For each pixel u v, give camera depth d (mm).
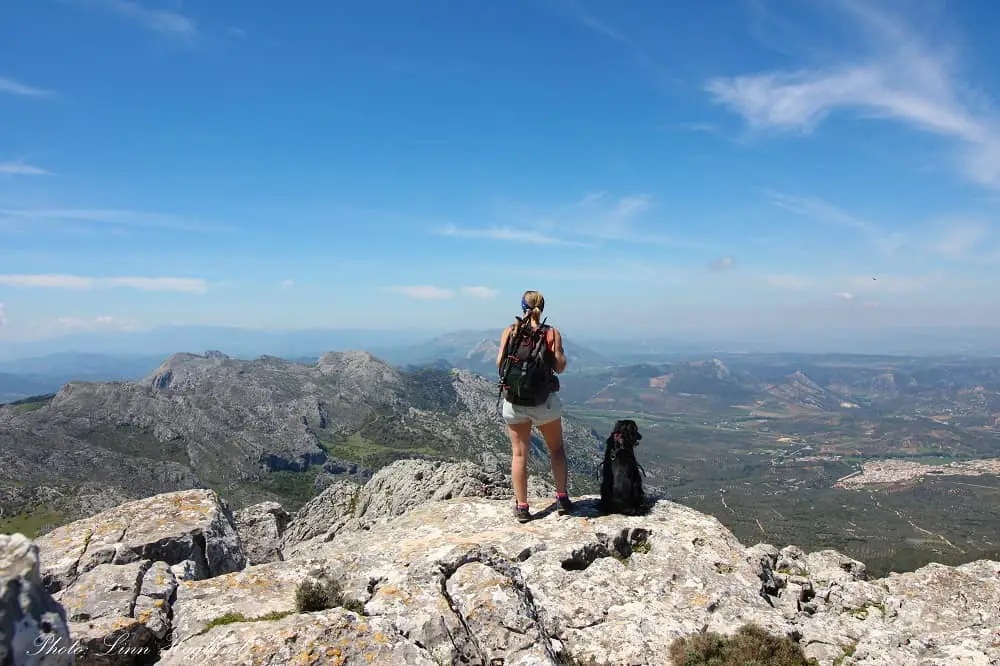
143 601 3443
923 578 5055
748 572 4316
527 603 3549
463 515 5137
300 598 3395
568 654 3553
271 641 2938
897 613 4637
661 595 4008
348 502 7590
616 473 4898
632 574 4180
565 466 4855
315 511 7480
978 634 3881
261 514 7145
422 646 3148
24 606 2312
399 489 7113
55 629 2439
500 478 6770
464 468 6797
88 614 3299
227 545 4680
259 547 6809
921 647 3818
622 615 3789
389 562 4102
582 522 4715
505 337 4680
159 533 4383
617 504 4863
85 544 4219
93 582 3545
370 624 3123
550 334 4582
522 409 4617
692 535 4586
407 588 3537
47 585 3891
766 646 3531
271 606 3477
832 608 4684
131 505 4742
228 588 3680
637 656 3506
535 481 7730
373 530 5215
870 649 3666
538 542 4410
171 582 3688
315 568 3953
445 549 4258
